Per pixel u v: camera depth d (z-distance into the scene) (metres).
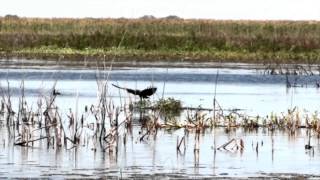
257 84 70.81
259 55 109.62
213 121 44.44
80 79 72.19
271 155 36.12
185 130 41.69
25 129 39.56
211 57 106.94
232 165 34.00
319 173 32.62
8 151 36.56
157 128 42.72
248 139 40.22
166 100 51.66
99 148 37.56
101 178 31.45
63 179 31.17
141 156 35.66
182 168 33.34
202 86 68.12
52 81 70.19
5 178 31.17
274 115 46.66
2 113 48.00
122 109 48.97
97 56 103.44
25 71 78.94
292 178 31.72
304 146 38.31
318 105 54.31
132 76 75.81
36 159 34.84
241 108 52.19
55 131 38.66
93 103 53.66
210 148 37.72
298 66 92.12
